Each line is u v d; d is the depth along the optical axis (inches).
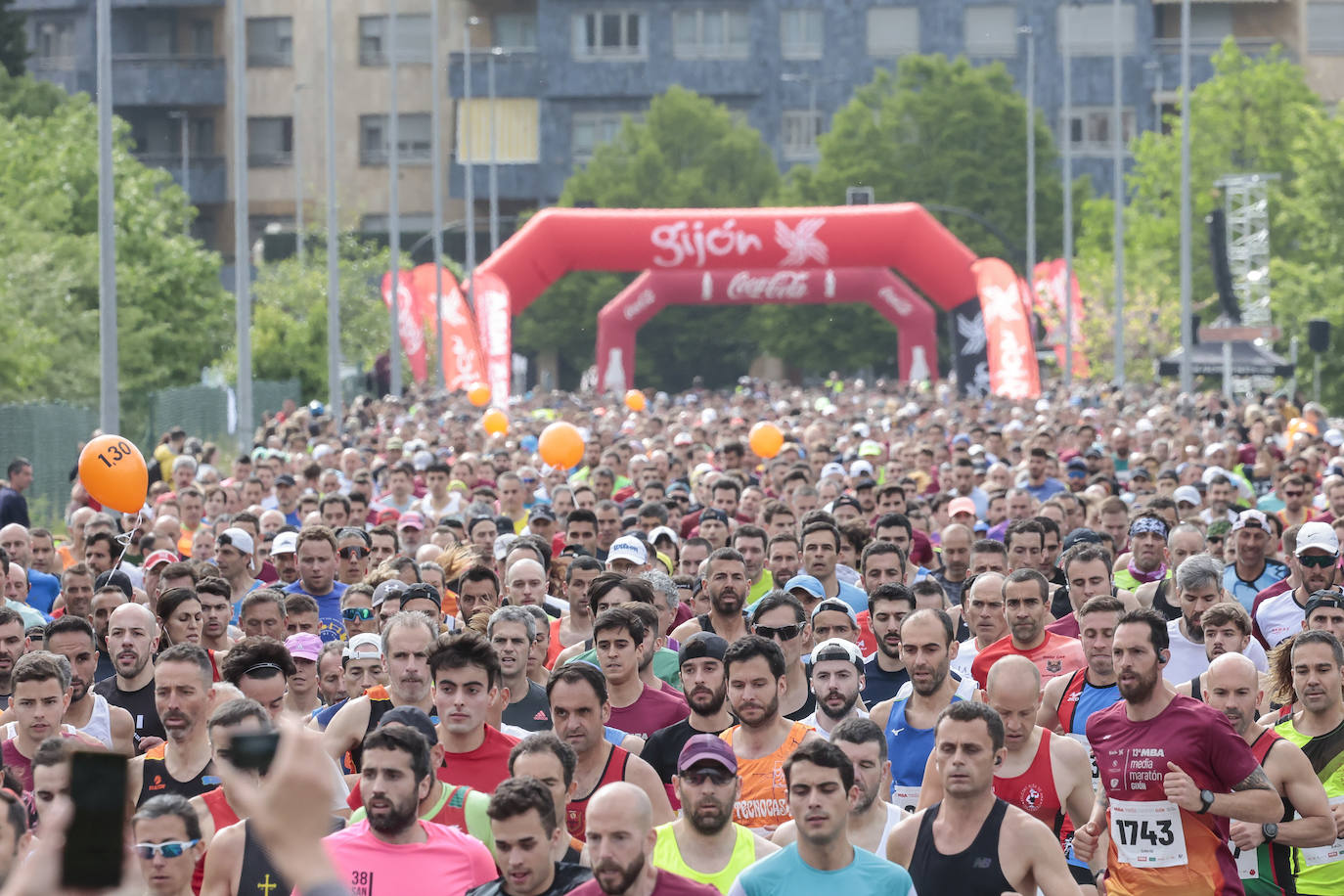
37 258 3304.6
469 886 585.0
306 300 5462.6
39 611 1186.6
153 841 521.7
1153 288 5836.6
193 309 4114.2
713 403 4736.7
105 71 1975.9
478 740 710.5
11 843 526.3
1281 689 828.6
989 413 3508.9
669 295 4854.8
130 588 1067.9
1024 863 602.2
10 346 2893.7
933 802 691.4
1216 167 6102.4
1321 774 783.1
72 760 156.5
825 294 4830.2
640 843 526.3
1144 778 701.9
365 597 1070.4
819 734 773.9
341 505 1557.6
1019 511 1508.4
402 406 3991.1
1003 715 709.9
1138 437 2635.3
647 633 836.6
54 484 2696.9
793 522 1369.3
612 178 7529.5
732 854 617.9
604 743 706.8
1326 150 4884.4
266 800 165.6
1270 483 2098.9
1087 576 1005.2
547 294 7613.2
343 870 578.9
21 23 6220.5
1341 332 4820.4
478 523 1389.0
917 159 7249.0
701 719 772.0
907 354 4859.7
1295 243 5167.3
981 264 3885.3
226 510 1779.0
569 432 1859.0
